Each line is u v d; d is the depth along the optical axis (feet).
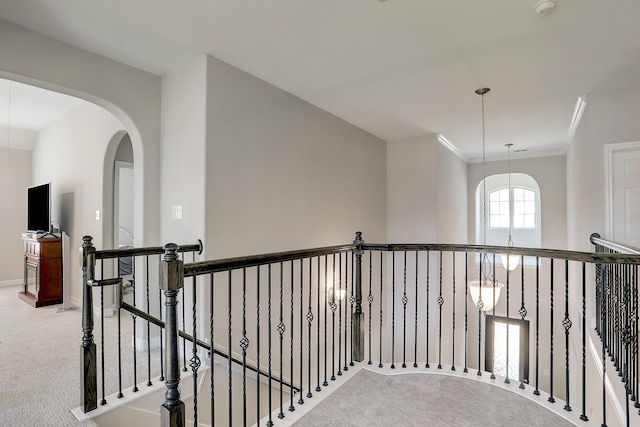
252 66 10.63
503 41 9.12
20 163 20.18
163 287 4.95
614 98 12.10
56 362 9.32
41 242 15.25
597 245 11.29
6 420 6.66
